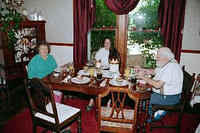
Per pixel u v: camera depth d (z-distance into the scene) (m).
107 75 2.46
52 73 2.57
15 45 3.30
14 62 3.32
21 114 2.76
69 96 3.32
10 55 3.24
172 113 2.89
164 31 3.34
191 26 3.25
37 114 1.99
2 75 3.24
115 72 2.58
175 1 3.17
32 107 1.94
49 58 2.93
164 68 2.11
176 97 2.16
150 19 3.55
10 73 3.28
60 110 2.06
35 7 4.21
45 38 3.93
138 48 3.76
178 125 2.21
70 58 4.21
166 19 3.28
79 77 2.30
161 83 2.06
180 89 2.16
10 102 3.09
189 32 3.28
